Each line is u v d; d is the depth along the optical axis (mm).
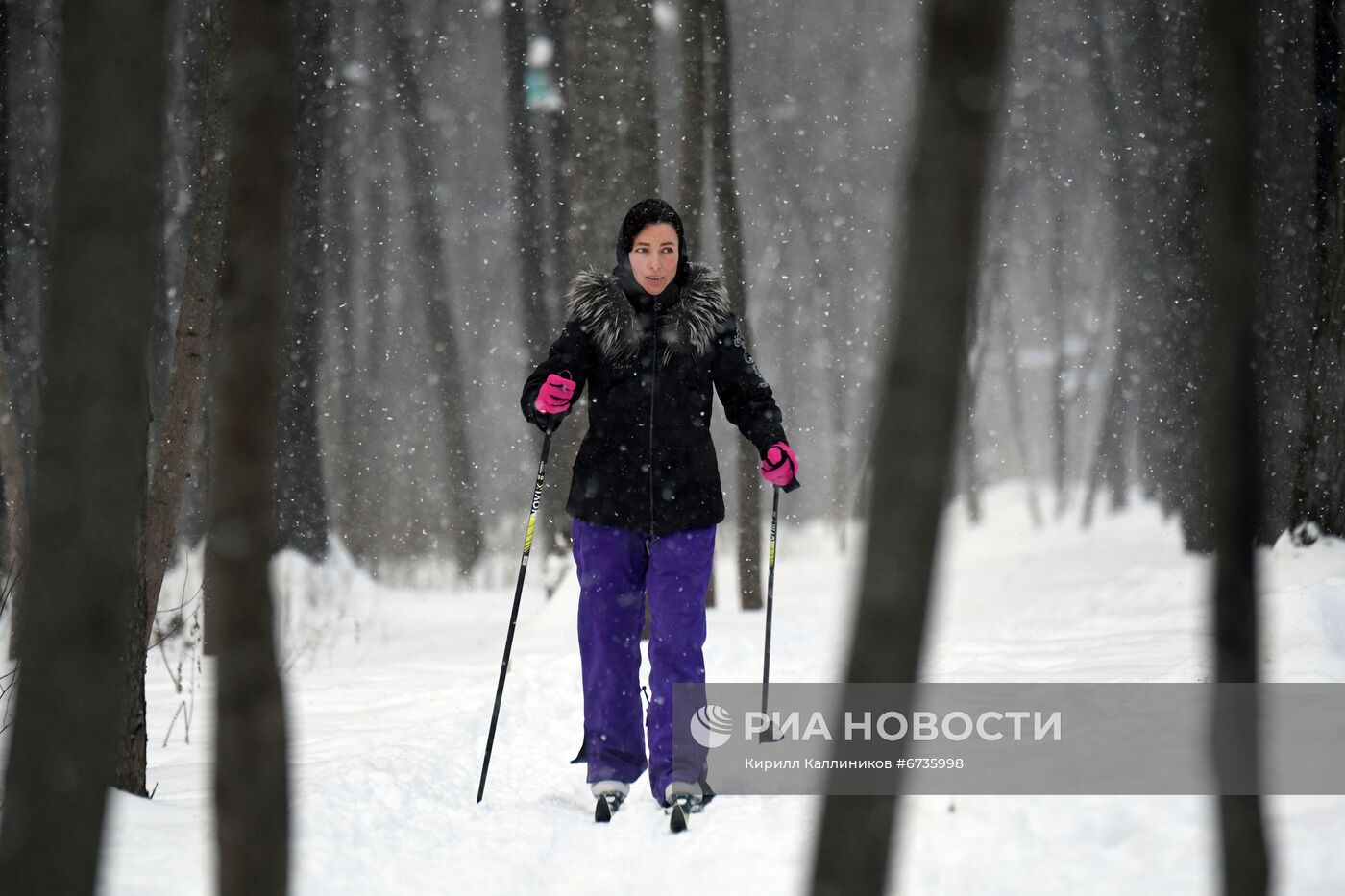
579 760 14891
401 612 49531
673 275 14844
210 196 18375
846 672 2941
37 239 40438
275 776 3578
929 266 2861
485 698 22828
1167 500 61438
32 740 3342
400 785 15039
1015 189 80875
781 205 98812
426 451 76812
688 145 39594
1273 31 32969
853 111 96125
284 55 3633
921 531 2877
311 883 11336
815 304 103125
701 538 14609
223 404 3594
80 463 3363
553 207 53969
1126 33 55219
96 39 3361
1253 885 3619
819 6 93875
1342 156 27094
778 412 15344
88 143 3354
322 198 64750
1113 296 92875
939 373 2861
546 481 41906
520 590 15500
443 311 66938
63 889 3316
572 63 36031
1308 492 26188
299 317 49688
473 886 11594
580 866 12289
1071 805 10844
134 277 3393
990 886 9758
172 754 21609
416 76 72312
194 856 11250
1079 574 43250
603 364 14812
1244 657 3533
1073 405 107562
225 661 3564
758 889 10766
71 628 3344
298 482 48656
